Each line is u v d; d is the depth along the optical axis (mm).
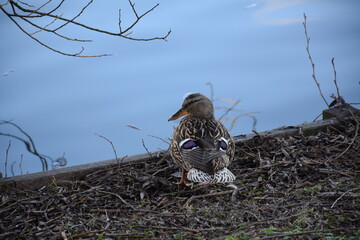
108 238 9656
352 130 13102
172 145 11867
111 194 11211
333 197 10391
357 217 9539
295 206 10211
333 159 11922
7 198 11344
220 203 10711
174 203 10875
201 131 11281
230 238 9000
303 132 13477
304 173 11609
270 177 11477
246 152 12641
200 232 9641
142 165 12680
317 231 9008
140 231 9852
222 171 10828
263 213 10141
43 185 12094
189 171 10930
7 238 9984
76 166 12523
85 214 10578
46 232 10023
